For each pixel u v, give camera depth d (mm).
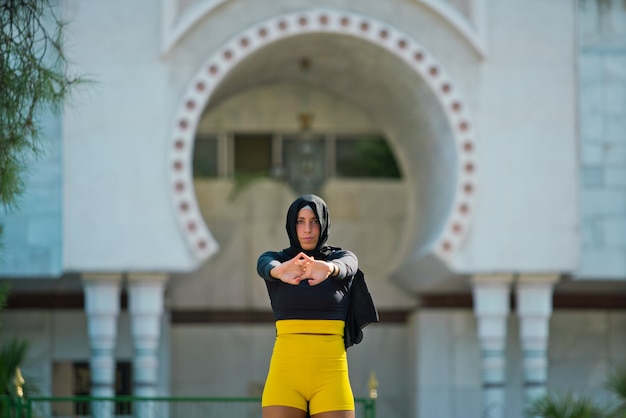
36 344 32406
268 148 35406
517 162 29578
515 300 33406
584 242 29750
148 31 28750
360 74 32062
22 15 19891
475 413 33281
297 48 30547
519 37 29719
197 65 28891
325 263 11188
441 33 29641
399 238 35438
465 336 33500
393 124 34094
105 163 28516
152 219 28594
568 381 34000
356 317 11797
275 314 11672
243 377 34688
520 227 29547
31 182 28312
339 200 35500
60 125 28406
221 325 34750
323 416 11484
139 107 28641
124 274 28781
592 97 29906
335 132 35531
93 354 28781
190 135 28734
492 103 29641
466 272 29500
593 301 34062
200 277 34750
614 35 30047
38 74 18500
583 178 29828
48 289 32062
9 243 28281
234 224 35125
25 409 22562
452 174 29906
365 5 29422
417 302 34438
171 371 34438
